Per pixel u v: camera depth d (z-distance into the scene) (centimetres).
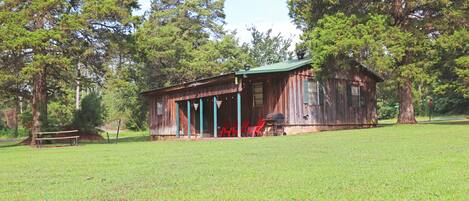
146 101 4028
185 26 4275
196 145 1334
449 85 2027
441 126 1769
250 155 902
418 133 1405
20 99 2538
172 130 2262
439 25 1981
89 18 1881
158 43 3612
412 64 1872
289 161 764
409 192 455
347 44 1741
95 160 938
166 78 3909
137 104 4125
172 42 3800
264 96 1997
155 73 3856
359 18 1922
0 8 1938
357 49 1762
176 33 3984
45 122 2208
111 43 2034
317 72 1966
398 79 1900
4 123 4450
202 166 741
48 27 1972
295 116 1902
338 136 1434
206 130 2320
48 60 1767
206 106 2339
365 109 2272
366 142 1127
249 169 675
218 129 2200
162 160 876
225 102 2200
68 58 1908
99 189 540
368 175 572
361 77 2269
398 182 514
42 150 1488
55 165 860
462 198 420
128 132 4059
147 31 3753
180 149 1182
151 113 2488
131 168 754
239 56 3991
